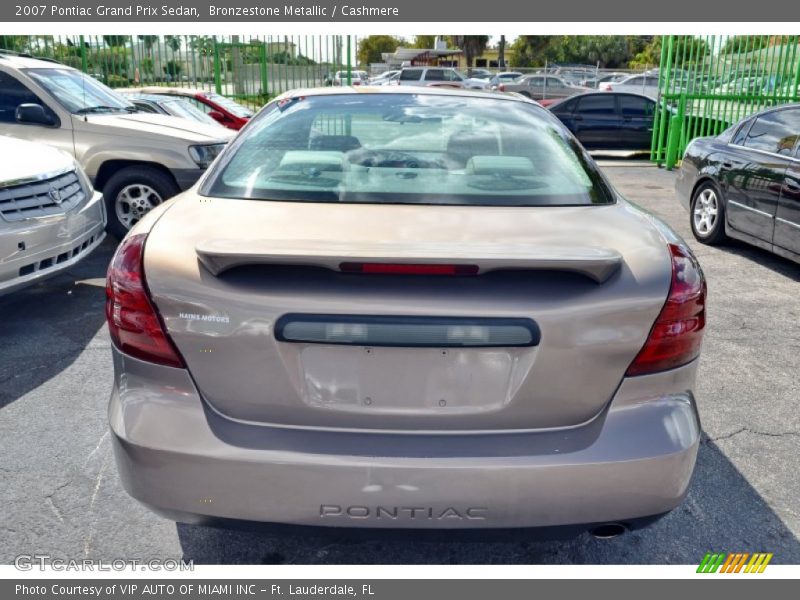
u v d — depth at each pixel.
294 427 1.86
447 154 2.49
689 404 1.97
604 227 2.10
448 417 1.83
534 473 1.81
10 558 2.39
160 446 1.85
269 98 14.16
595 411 1.88
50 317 4.79
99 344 4.32
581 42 59.25
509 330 1.79
